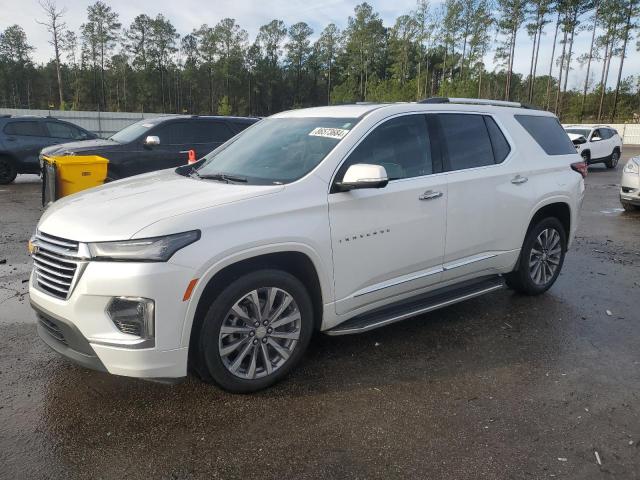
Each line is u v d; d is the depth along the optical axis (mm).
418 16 65875
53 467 2729
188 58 102750
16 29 97375
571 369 3922
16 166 14062
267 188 3471
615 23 56750
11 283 5652
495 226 4707
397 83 57219
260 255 3309
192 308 3018
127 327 2957
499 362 4020
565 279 6242
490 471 2746
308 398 3439
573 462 2828
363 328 3807
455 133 4523
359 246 3746
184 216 3066
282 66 108500
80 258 2979
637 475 2734
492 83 74938
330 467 2764
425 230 4137
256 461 2803
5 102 98438
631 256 7441
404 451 2904
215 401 3379
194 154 9867
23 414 3191
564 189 5324
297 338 3576
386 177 3441
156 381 3053
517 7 60188
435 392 3551
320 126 4145
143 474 2688
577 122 62688
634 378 3793
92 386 3533
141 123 10891
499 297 5535
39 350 4047
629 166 11031
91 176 7402
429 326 4715
